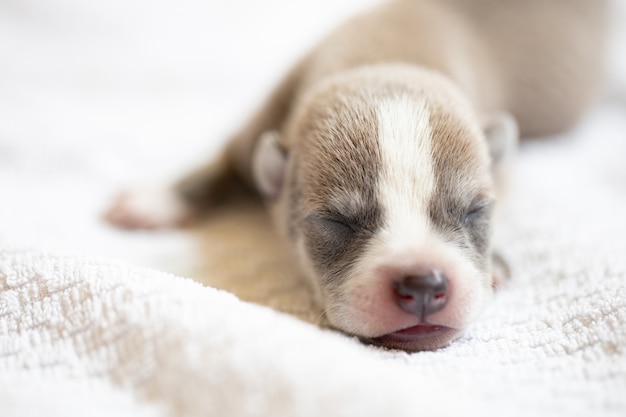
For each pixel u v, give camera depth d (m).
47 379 0.16
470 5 0.29
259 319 0.16
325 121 0.21
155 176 0.27
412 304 0.18
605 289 0.19
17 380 0.16
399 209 0.19
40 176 0.26
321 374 0.15
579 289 0.19
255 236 0.24
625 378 0.16
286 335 0.16
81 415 0.15
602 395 0.16
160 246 0.23
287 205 0.22
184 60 0.36
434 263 0.18
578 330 0.18
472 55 0.27
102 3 0.37
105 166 0.27
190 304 0.17
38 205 0.24
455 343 0.18
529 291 0.20
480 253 0.20
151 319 0.16
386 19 0.26
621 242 0.21
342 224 0.20
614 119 0.35
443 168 0.20
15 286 0.18
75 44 0.36
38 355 0.17
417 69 0.23
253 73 0.37
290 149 0.22
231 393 0.15
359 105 0.21
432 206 0.19
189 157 0.28
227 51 0.38
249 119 0.27
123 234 0.24
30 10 0.35
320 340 0.16
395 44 0.25
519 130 0.31
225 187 0.27
